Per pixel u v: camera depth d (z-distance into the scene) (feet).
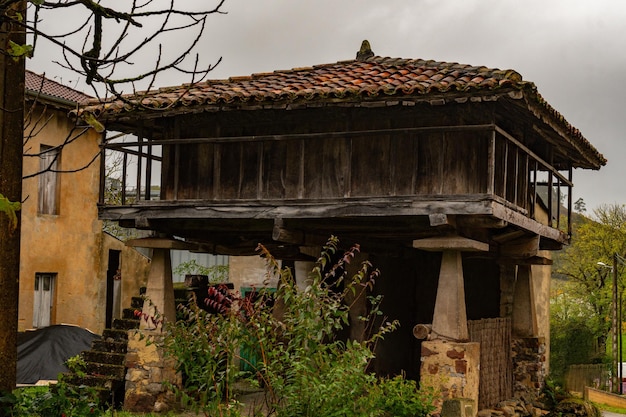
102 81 15.96
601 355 117.08
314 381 20.68
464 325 33.83
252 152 35.99
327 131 35.04
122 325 41.63
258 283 55.36
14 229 15.99
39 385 43.29
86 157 60.29
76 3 15.57
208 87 38.22
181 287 50.42
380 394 27.40
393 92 30.78
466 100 30.40
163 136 37.99
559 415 40.78
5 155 15.89
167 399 37.32
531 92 30.42
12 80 16.02
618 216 123.95
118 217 36.86
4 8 14.79
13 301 16.08
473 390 33.65
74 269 59.47
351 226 35.24
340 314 22.21
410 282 48.39
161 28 15.71
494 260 43.47
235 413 21.22
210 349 21.62
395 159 32.78
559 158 44.91
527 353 43.96
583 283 122.11
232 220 36.76
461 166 32.68
